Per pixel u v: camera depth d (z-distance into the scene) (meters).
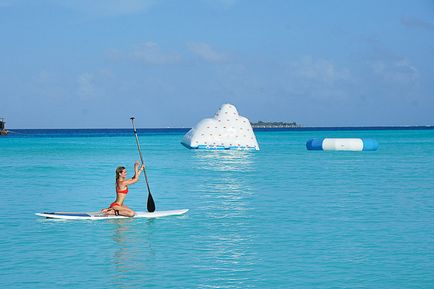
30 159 48.84
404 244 14.10
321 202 21.77
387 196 23.58
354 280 11.02
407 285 10.70
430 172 35.16
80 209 20.33
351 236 15.10
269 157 49.97
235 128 62.62
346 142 60.19
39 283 10.81
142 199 23.02
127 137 130.25
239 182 29.39
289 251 13.38
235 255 13.00
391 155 52.84
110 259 12.62
